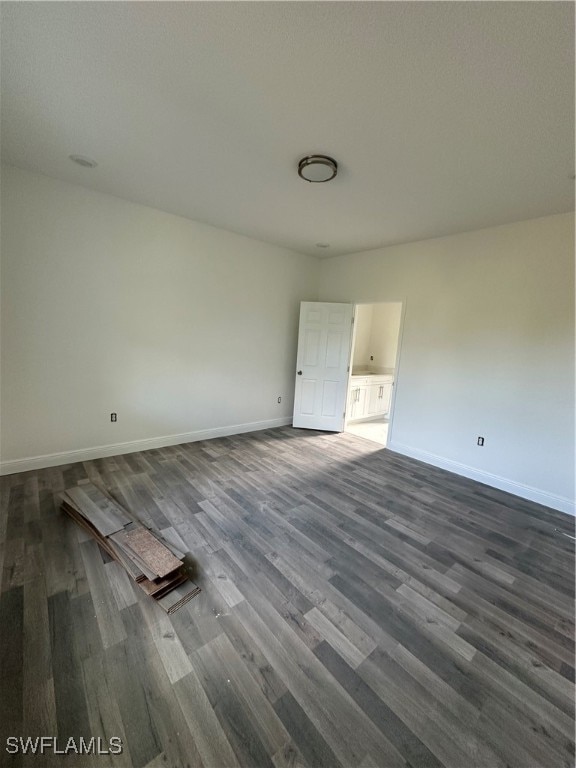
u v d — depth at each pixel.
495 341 3.38
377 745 1.17
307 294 5.29
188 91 1.74
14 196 2.74
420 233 3.71
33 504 2.56
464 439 3.66
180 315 3.91
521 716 1.29
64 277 3.07
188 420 4.20
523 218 3.09
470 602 1.86
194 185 2.89
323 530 2.46
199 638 1.52
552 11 1.17
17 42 1.46
